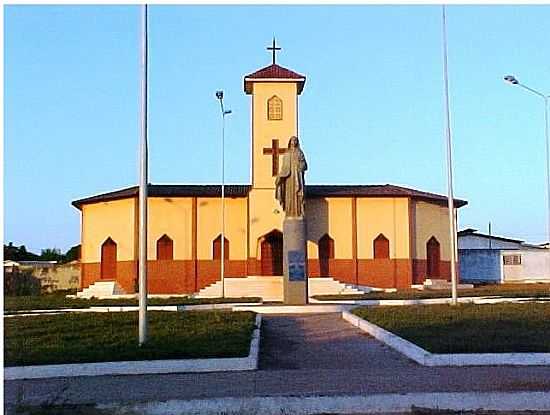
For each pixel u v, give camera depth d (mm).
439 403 11156
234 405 11078
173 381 13297
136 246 45094
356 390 11891
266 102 44312
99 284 44562
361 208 45938
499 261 58750
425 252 46938
